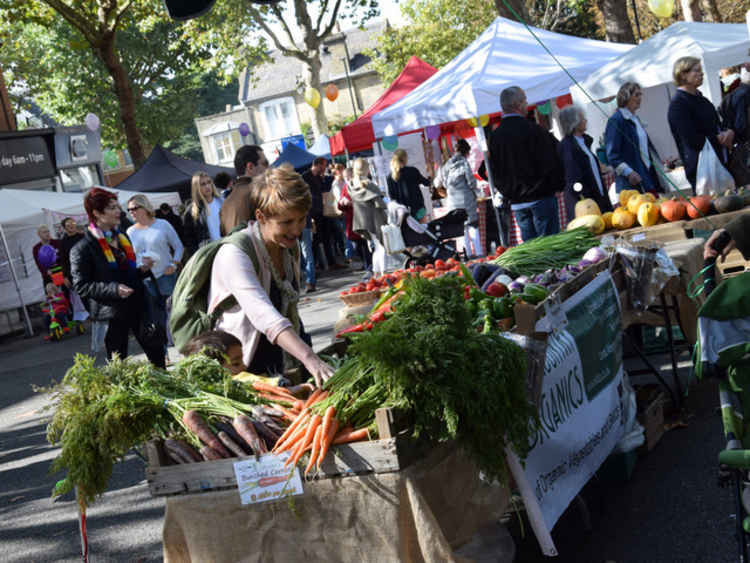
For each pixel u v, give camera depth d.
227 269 3.43
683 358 6.38
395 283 6.14
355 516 2.69
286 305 3.66
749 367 2.86
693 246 5.67
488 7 48.91
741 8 33.62
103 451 2.82
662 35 11.49
